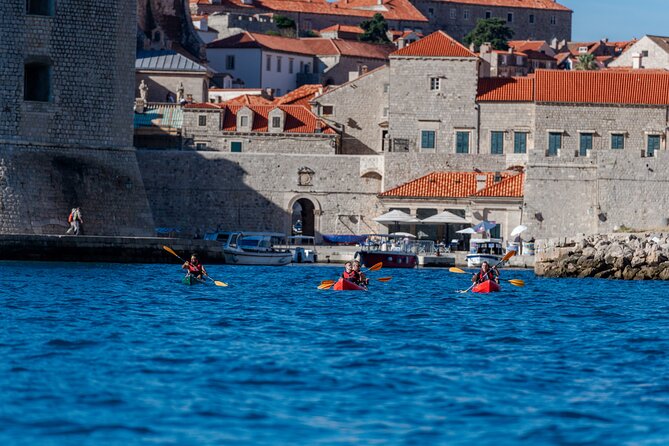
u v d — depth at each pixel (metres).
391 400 74.00
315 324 106.88
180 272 161.50
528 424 68.88
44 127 181.62
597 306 127.44
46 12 182.00
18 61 179.25
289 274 172.12
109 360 85.00
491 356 89.75
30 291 129.88
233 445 64.12
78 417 68.69
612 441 65.81
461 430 67.56
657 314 119.69
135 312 113.69
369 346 93.56
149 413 69.94
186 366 83.12
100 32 185.12
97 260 173.75
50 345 90.69
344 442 65.00
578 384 79.25
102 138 186.88
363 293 139.38
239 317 111.31
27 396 73.06
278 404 72.62
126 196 189.25
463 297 136.38
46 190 180.75
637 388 78.19
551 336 101.44
